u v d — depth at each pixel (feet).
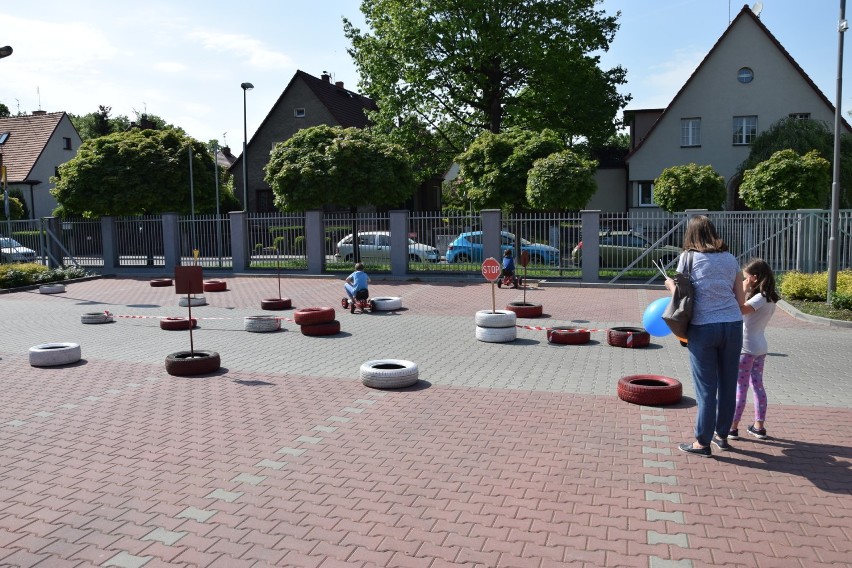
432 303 55.52
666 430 21.06
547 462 18.29
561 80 108.27
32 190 138.92
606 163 130.41
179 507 15.61
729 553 13.15
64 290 67.31
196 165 95.25
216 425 22.06
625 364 31.53
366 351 35.22
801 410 23.02
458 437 20.61
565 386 27.20
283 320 46.78
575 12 107.34
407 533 14.17
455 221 74.74
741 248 64.64
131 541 13.96
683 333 17.85
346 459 18.71
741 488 16.30
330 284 70.95
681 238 67.26
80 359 33.04
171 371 29.40
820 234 61.87
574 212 71.41
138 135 92.99
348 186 78.79
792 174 77.20
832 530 14.06
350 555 13.25
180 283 30.19
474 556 13.15
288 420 22.57
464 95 114.73
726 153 111.34
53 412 23.88
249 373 29.96
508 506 15.47
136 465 18.42
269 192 142.61
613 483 16.74
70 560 13.17
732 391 18.19
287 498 16.07
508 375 29.35
